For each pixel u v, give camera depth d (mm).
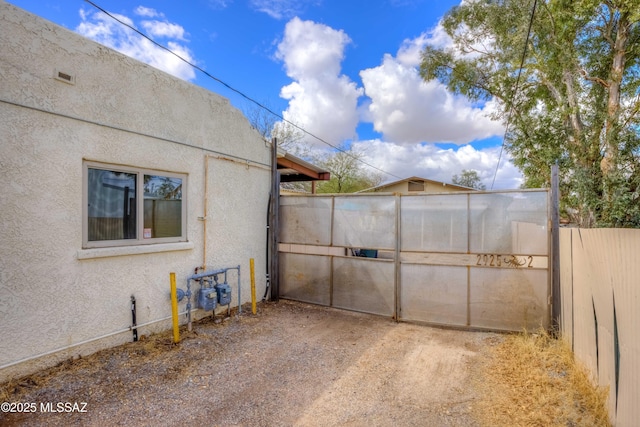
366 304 5754
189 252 4898
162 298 4508
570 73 9117
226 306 5617
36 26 3186
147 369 3469
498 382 3299
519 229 4738
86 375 3264
